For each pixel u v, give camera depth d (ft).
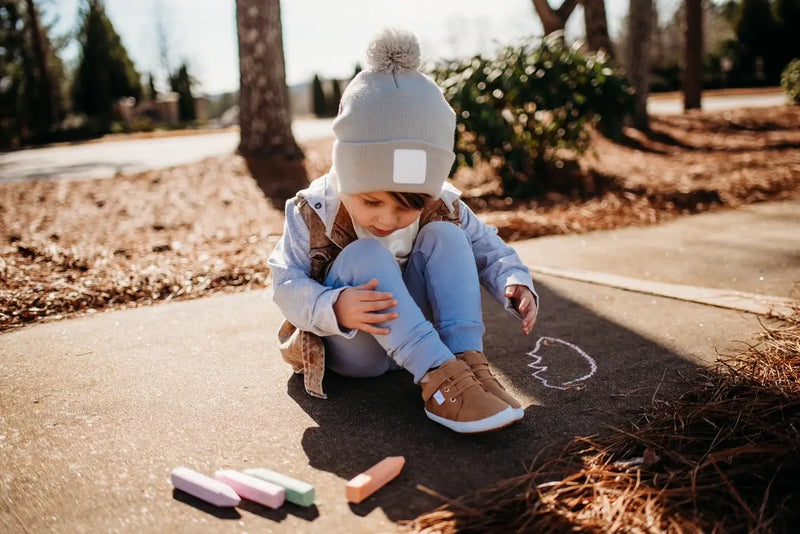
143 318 8.89
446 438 5.37
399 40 5.32
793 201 15.90
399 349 5.44
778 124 33.65
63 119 90.33
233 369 6.99
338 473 4.90
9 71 89.61
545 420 5.64
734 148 26.27
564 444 5.21
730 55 98.02
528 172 19.84
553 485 4.59
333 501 4.54
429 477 4.78
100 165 31.73
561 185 19.90
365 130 5.16
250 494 4.55
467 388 5.26
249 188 20.08
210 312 9.09
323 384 6.56
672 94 93.09
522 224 14.39
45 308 9.32
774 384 5.80
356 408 5.98
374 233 5.83
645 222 14.71
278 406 6.07
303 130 55.52
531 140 19.51
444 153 5.36
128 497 4.66
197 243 13.65
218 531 4.24
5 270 10.89
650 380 6.39
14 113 88.22
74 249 12.72
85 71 95.55
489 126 17.47
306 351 5.84
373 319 5.25
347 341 5.95
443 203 6.37
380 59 5.34
